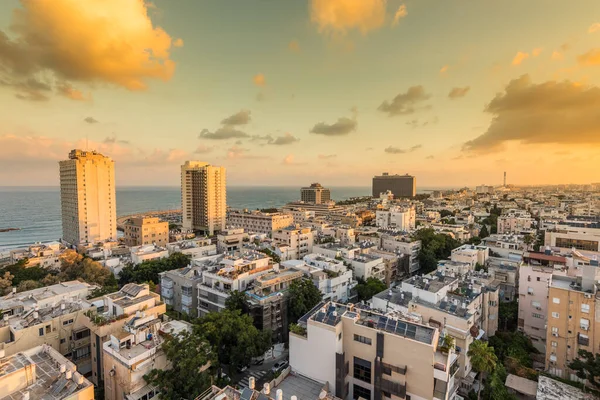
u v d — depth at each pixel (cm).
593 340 5722
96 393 5025
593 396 4984
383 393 4347
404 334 4294
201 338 5094
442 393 3978
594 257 8981
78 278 9319
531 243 12988
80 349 5694
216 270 8425
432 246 13575
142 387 4481
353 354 4609
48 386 3884
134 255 11812
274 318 7350
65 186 18275
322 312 5044
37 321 5412
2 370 3756
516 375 5916
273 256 11794
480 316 7250
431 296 6838
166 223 17700
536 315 7669
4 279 9256
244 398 3831
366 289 9362
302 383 4747
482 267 10556
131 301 5962
